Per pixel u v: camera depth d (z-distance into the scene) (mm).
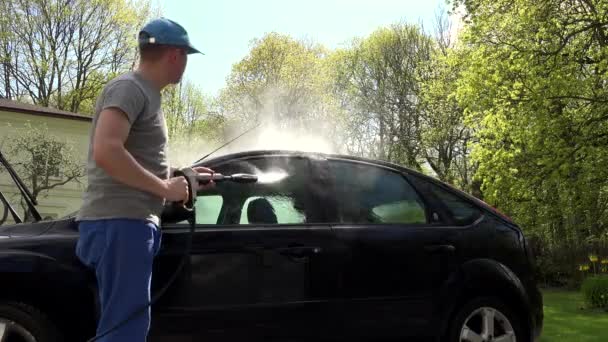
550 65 17547
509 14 18594
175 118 38875
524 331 4270
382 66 33719
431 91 29562
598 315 9352
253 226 3684
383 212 4121
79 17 29344
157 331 3348
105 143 2281
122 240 2363
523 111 17875
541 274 18312
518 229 4512
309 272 3707
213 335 3443
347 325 3754
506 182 18234
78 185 20562
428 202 4285
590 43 17766
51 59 28859
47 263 3275
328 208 3941
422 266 4012
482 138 19281
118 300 2355
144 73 2545
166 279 3396
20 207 17609
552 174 17219
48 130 20188
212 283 3477
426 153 31094
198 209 3654
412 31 33469
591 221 19266
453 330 4066
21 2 28375
